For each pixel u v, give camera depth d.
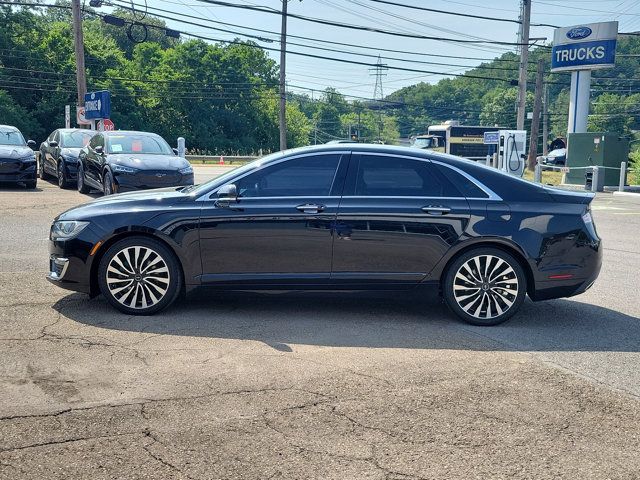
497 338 5.59
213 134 86.75
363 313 6.29
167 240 5.88
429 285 6.02
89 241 5.90
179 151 21.89
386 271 5.98
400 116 148.38
